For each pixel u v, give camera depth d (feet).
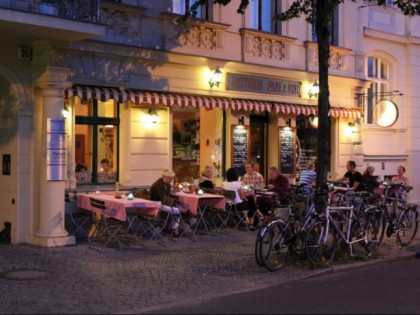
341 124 56.85
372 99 62.69
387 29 63.36
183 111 45.73
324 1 32.60
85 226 38.27
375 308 23.17
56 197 34.99
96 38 37.88
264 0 49.93
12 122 35.65
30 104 35.42
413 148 65.67
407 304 24.00
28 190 35.65
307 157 55.06
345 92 57.26
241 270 29.71
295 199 31.27
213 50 45.39
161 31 42.29
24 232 35.63
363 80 58.03
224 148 48.08
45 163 35.09
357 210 34.19
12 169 35.73
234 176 42.91
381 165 62.18
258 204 43.42
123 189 40.37
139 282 26.86
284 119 52.16
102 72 38.83
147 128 41.96
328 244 31.55
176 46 42.91
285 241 30.09
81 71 37.83
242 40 47.60
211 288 26.02
